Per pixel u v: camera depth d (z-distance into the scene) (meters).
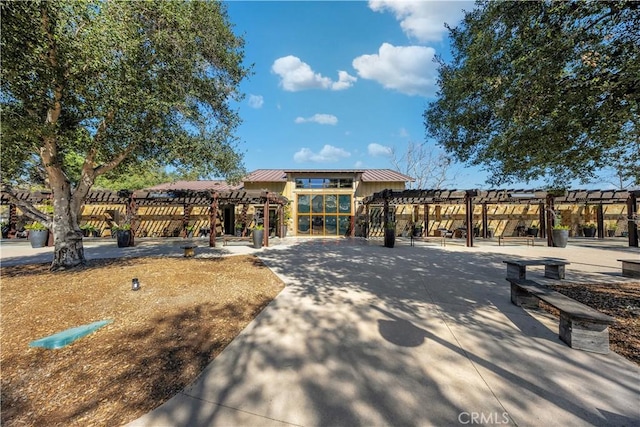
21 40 4.38
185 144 7.11
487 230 18.94
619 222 18.52
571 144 4.05
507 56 3.96
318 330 3.65
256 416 2.06
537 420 2.00
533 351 3.06
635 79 3.04
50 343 3.18
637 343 3.21
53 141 6.27
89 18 4.73
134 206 14.71
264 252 11.62
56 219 7.46
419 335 3.49
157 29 5.86
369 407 2.15
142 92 5.60
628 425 1.93
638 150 4.68
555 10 3.31
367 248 12.94
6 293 5.17
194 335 3.51
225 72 7.78
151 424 2.00
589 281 6.21
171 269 7.40
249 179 19.70
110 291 5.25
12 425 2.04
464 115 5.54
